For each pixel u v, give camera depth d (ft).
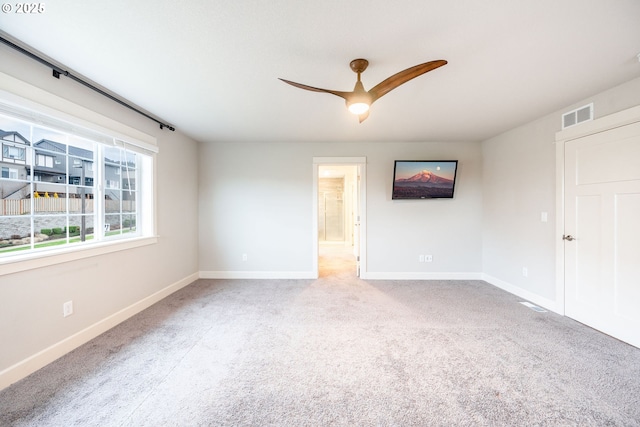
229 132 11.89
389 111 9.25
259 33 5.16
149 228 9.91
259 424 4.48
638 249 6.85
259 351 6.75
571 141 8.60
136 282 9.16
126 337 7.44
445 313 9.14
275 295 11.07
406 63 6.19
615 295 7.35
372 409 4.82
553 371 5.88
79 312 7.00
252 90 7.65
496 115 9.58
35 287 5.93
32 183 6.18
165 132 10.80
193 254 13.20
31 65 5.77
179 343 7.13
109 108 7.91
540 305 9.81
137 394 5.18
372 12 4.59
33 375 5.71
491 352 6.66
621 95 7.21
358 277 14.01
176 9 4.50
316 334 7.66
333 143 13.62
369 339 7.36
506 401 4.99
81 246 7.06
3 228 5.63
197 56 5.95
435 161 12.95
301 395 5.18
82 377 5.67
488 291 11.58
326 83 7.20
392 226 13.65
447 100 8.30
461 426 4.44
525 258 10.57
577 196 8.40
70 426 4.42
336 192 28.63
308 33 5.15
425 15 4.66
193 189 13.16
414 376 5.74
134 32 5.12
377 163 13.62
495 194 12.42
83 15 4.62
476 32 5.10
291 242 13.75
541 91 7.66
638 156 6.84
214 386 5.43
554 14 4.61
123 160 8.95
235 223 13.69
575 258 8.46
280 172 13.66
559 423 4.48
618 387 5.34
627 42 5.40
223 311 9.34
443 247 13.60
